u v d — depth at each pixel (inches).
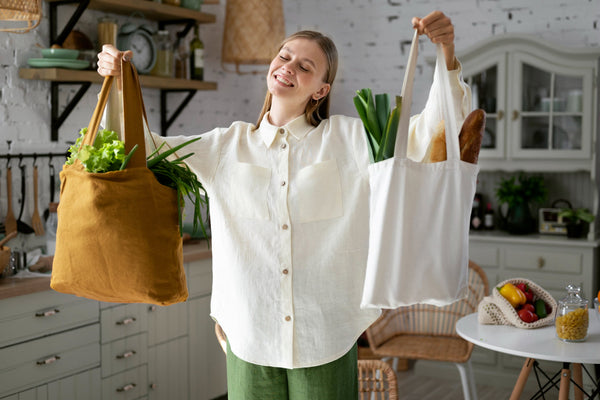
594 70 148.9
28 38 131.8
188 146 66.0
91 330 121.2
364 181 63.5
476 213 170.7
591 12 161.6
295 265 62.9
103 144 59.4
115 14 149.7
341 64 188.1
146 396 132.3
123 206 57.2
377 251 57.2
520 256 154.9
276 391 64.4
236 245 64.2
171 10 149.5
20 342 109.4
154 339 133.6
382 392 94.7
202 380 144.5
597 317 112.1
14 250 128.4
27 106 132.7
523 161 158.4
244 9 155.4
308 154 64.2
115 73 60.1
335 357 63.2
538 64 153.7
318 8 190.4
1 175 128.6
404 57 181.5
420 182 57.2
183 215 62.6
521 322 105.8
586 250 148.4
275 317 63.1
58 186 139.1
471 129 59.1
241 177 64.2
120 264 57.6
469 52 159.0
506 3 169.6
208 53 177.3
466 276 59.6
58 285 59.7
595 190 152.8
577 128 151.9
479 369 159.0
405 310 137.2
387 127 57.6
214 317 67.2
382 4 183.0
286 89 63.9
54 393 115.0
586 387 130.6
